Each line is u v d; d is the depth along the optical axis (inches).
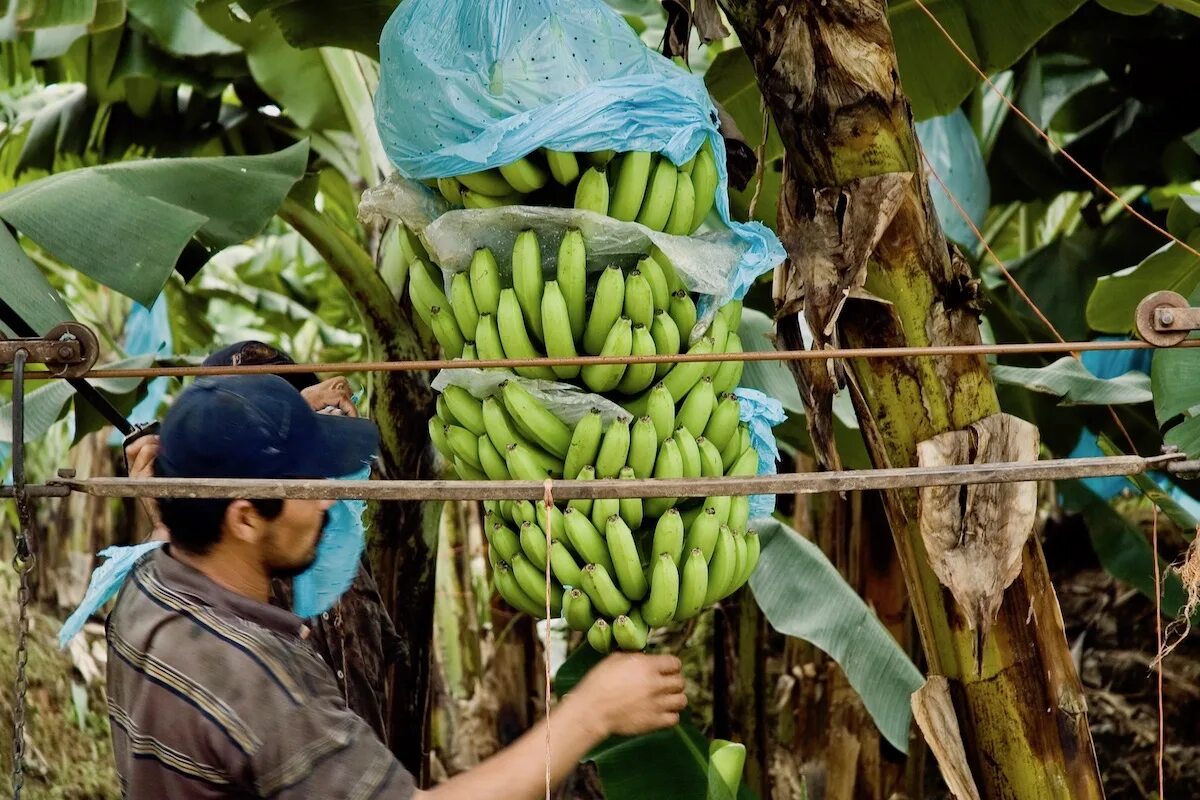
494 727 199.8
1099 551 151.3
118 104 180.2
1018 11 125.9
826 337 85.1
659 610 74.2
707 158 79.2
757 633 173.6
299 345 263.4
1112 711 212.1
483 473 81.7
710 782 84.0
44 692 230.2
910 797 170.2
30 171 178.7
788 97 85.6
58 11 129.0
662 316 76.2
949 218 148.3
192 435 70.1
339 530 78.9
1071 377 124.0
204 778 65.8
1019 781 85.9
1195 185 206.7
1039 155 180.9
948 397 85.7
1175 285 128.7
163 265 90.9
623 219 76.4
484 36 75.0
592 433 74.6
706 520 76.2
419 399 134.3
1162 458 66.0
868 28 84.1
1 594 239.1
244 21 152.7
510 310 75.7
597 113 72.3
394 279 135.2
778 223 89.2
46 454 253.9
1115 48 168.7
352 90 152.6
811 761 175.2
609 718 72.0
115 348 215.0
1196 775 202.7
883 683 119.0
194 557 71.6
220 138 181.8
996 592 83.7
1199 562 76.3
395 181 81.4
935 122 150.8
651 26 167.0
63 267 225.8
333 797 64.8
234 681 65.7
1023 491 84.2
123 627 69.4
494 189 77.5
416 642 133.9
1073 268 176.2
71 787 222.7
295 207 128.3
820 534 170.1
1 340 65.7
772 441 87.1
